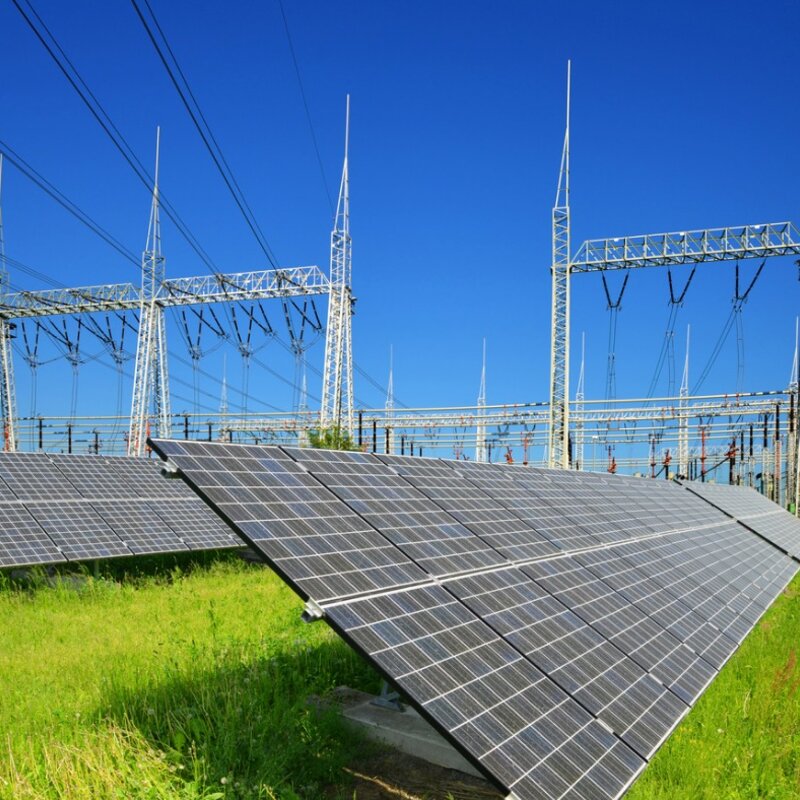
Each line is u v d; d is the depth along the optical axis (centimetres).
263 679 917
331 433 3547
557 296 4050
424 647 614
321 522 729
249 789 662
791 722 936
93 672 1006
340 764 749
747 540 2286
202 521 2230
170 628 1309
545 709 632
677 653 945
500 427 6256
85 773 675
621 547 1313
